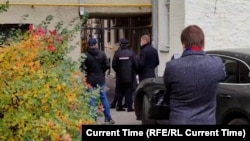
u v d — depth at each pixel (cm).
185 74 418
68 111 430
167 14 1405
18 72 407
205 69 418
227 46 1280
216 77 420
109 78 2192
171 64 426
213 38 1272
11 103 392
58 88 414
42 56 484
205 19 1265
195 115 420
